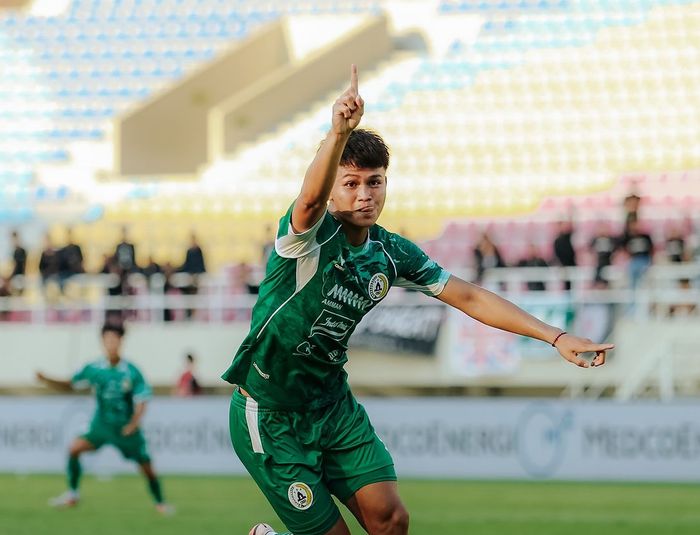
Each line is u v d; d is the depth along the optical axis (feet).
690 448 134.31
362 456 45.39
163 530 95.25
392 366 161.58
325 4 258.78
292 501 45.24
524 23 242.37
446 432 140.46
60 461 150.10
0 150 242.99
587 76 229.04
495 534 92.02
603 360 43.32
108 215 219.00
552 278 158.51
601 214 190.49
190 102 247.29
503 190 205.98
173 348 172.86
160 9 263.70
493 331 158.71
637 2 240.73
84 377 107.96
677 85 224.94
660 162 207.92
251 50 252.01
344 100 37.60
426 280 45.65
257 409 45.65
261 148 231.91
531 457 138.21
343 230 42.86
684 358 153.28
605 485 131.34
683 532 93.15
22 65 256.93
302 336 43.42
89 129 245.86
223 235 209.97
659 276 158.40
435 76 236.02
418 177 211.00
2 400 152.35
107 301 175.94
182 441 147.02
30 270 210.18
